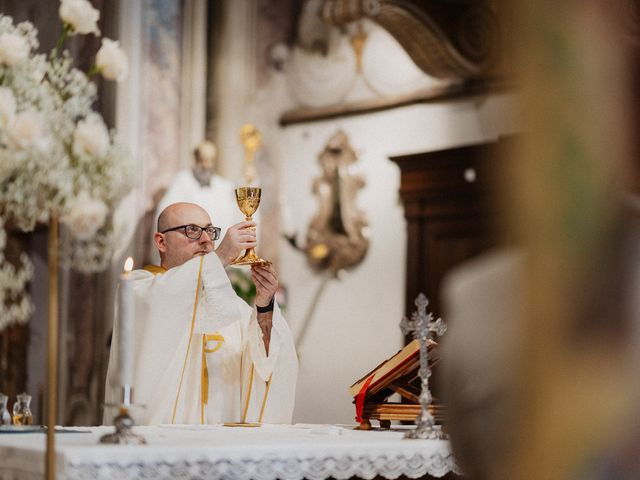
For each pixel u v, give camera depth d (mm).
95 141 2500
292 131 10227
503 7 885
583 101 849
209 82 9898
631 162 852
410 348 3297
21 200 2467
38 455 2443
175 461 2412
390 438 2965
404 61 9461
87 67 8938
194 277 4059
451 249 9008
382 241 9523
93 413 8617
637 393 854
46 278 9156
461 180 8922
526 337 904
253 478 2500
